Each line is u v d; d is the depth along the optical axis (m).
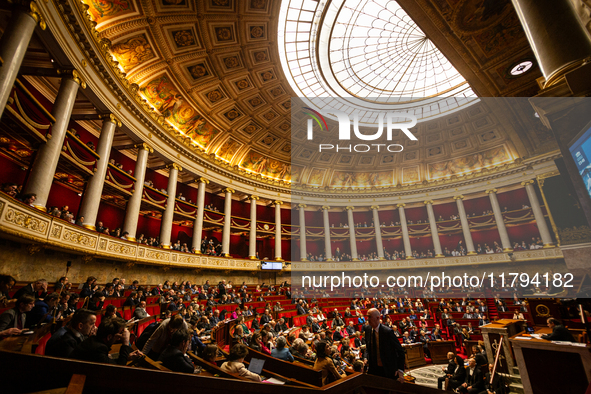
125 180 13.16
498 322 7.76
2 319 2.90
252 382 1.82
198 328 7.19
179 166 16.75
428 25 11.21
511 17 10.72
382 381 2.79
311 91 19.34
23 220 7.23
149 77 14.16
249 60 15.80
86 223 10.27
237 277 18.94
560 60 3.95
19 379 1.35
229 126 19.03
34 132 7.92
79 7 9.19
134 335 5.05
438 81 19.09
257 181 21.56
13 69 6.74
